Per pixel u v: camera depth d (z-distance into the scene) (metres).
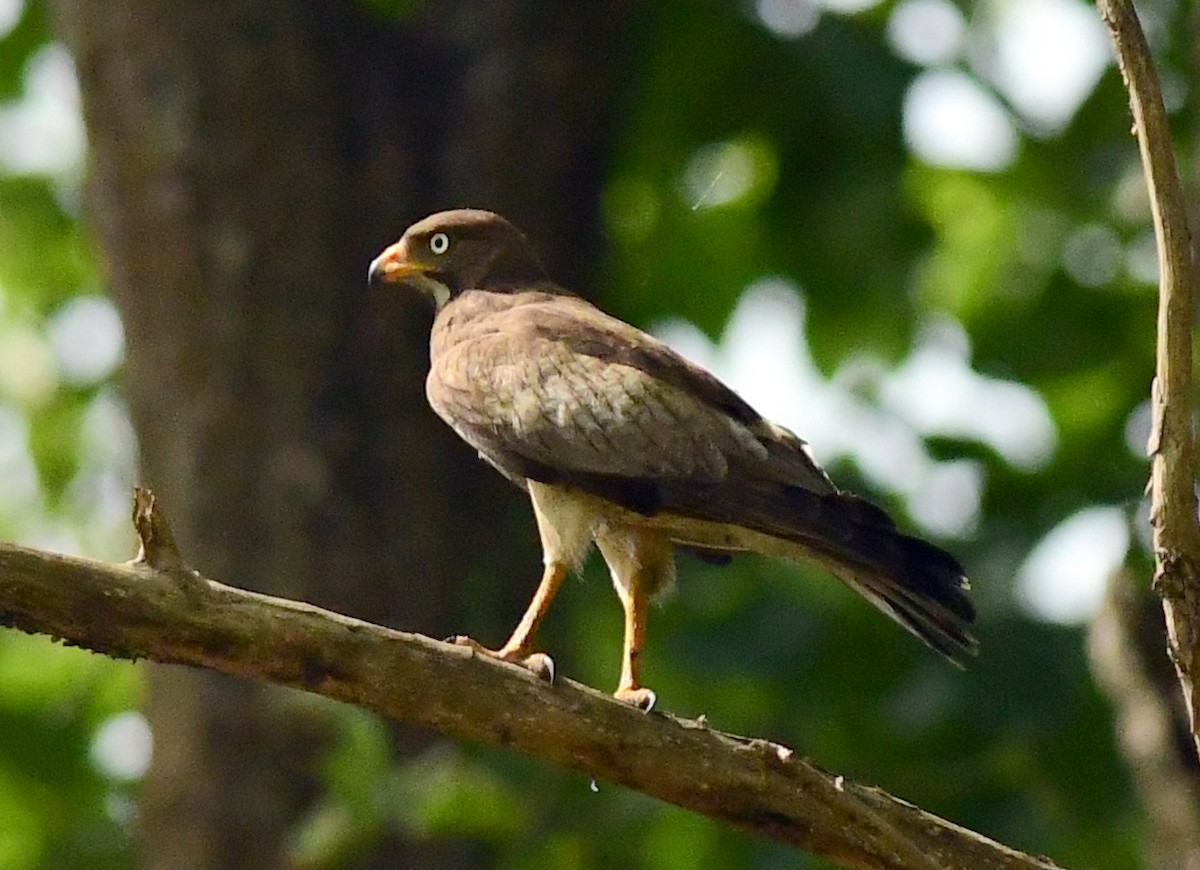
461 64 13.64
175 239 12.63
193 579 7.11
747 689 14.42
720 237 16.25
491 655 8.12
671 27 15.29
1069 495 14.79
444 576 12.73
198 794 12.31
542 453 9.89
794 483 9.41
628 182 16.09
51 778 15.90
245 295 12.63
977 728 13.55
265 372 12.60
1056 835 13.30
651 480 9.60
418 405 12.84
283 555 12.48
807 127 15.52
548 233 13.69
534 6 13.73
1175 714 10.34
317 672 7.30
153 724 12.62
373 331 12.77
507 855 12.73
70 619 6.96
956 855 7.87
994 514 14.93
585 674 14.15
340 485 12.60
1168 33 15.42
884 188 15.48
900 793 13.66
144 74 12.70
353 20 13.21
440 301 11.59
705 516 9.49
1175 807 10.16
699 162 15.99
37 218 17.58
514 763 12.70
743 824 7.77
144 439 12.80
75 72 12.99
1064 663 13.48
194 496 12.55
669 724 7.69
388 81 13.33
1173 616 6.97
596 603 14.55
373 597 12.55
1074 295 16.09
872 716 13.95
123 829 15.74
